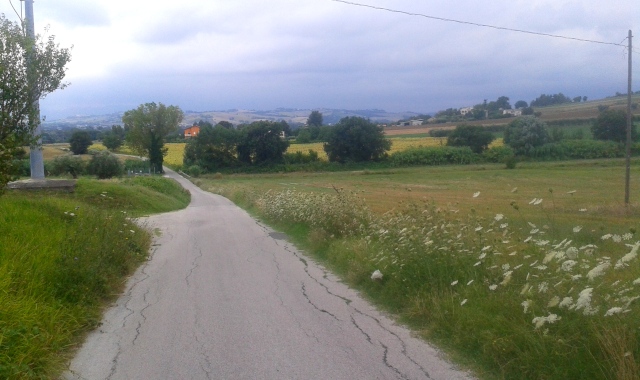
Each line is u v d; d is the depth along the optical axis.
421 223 9.78
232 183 66.19
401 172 76.69
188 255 13.01
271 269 10.99
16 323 5.66
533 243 7.36
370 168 84.94
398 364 5.58
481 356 5.59
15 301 6.12
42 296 6.93
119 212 14.27
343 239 12.67
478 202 30.31
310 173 84.12
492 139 87.25
